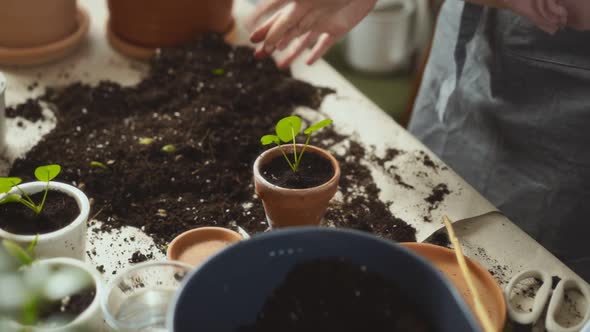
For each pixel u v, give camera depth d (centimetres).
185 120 84
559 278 64
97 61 96
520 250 69
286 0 80
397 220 71
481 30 84
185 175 76
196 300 44
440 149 96
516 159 86
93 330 50
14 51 90
